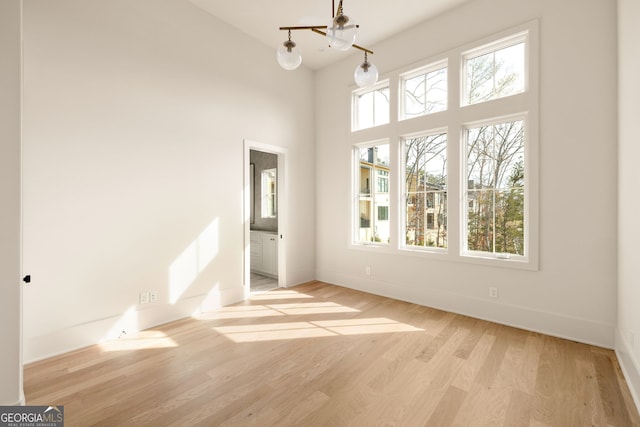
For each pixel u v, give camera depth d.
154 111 3.10
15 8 1.61
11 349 1.61
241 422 1.71
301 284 4.75
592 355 2.46
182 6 3.33
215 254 3.64
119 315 2.86
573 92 2.71
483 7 3.22
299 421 1.72
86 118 2.66
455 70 3.43
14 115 1.61
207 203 3.56
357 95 4.55
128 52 2.92
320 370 2.26
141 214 3.01
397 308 3.65
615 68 2.51
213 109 3.62
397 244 3.98
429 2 3.33
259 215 5.89
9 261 1.60
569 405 1.86
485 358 2.44
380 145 4.30
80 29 2.62
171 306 3.23
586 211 2.66
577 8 2.68
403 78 3.98
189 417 1.75
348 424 1.70
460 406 1.85
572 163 2.72
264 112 4.20
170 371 2.25
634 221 2.01
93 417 1.75
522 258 3.08
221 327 3.07
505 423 1.70
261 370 2.26
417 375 2.19
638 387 1.86
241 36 3.91
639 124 1.89
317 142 4.96
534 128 2.90
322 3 3.37
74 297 2.60
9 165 1.60
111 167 2.80
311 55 4.48
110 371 2.25
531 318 2.98
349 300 3.96
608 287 2.58
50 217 2.47
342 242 4.64
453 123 3.45
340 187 4.64
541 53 2.87
